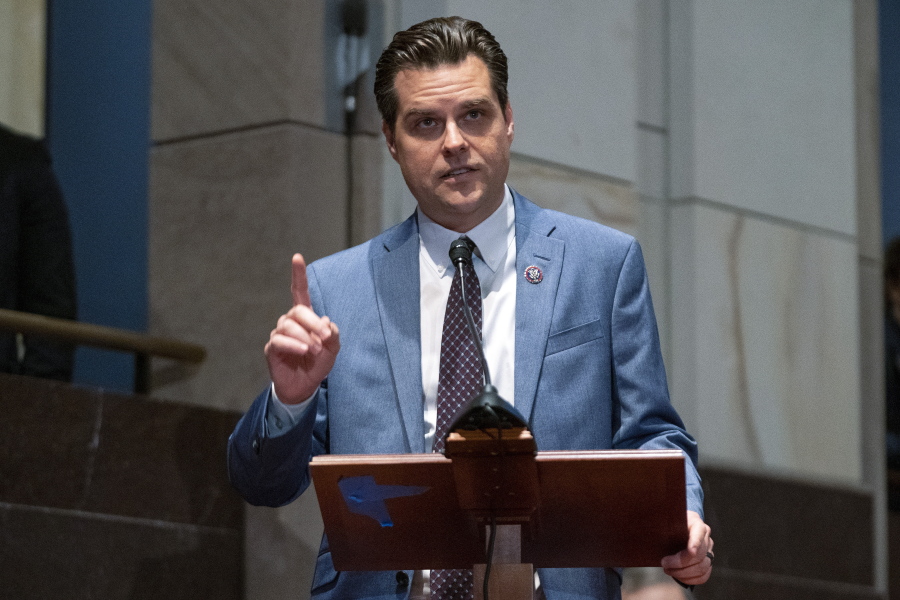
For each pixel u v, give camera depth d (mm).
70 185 14336
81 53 14586
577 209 15328
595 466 6086
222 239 14406
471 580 7352
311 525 13695
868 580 17594
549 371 7836
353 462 6211
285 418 7430
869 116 19500
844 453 17844
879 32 20969
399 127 8203
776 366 17312
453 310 7887
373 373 8047
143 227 14891
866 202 19312
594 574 7598
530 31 15148
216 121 14609
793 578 16672
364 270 8508
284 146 14094
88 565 12516
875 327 19172
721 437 16656
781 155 17828
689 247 16859
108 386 14211
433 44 8125
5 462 12117
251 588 13672
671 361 16828
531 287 8078
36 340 13430
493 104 8109
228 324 14258
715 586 15766
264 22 14391
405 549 6617
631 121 16062
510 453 5969
